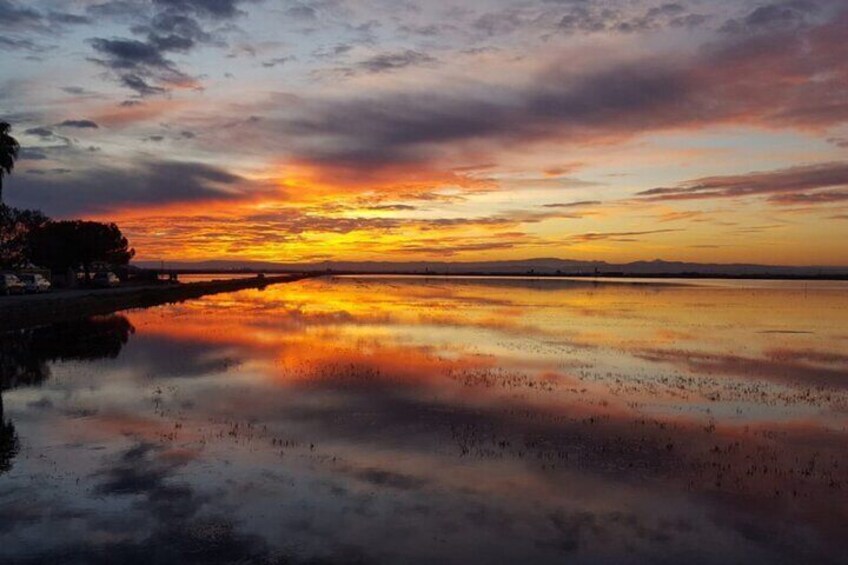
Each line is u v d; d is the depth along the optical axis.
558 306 59.94
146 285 90.94
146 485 11.04
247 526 9.42
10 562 8.31
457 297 78.62
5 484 11.05
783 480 11.59
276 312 50.00
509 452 13.01
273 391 18.72
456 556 8.59
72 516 9.74
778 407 17.28
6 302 42.44
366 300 70.06
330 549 8.74
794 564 8.50
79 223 83.31
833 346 30.14
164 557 8.46
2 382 20.02
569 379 21.08
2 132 52.16
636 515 9.98
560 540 9.09
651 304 64.25
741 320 44.47
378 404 17.11
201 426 14.80
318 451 12.97
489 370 22.64
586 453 13.00
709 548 8.91
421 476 11.59
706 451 13.26
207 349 27.67
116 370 22.19
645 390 19.38
